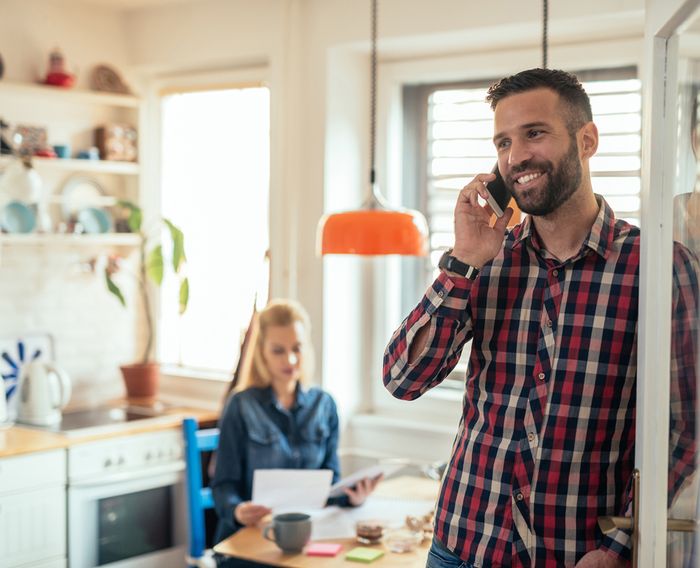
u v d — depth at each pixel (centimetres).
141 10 432
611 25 325
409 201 398
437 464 321
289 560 245
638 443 145
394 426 383
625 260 156
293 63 381
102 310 435
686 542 125
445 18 345
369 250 273
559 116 151
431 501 296
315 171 381
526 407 159
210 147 434
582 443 156
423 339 162
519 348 160
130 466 369
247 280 424
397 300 402
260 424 317
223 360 435
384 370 170
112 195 440
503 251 163
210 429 400
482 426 163
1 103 395
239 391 323
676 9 122
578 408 156
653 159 138
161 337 454
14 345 402
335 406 336
